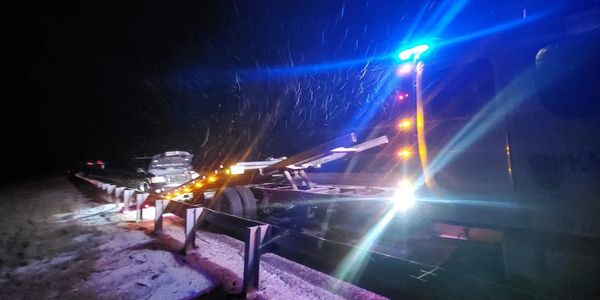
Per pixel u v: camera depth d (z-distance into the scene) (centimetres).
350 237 532
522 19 256
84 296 405
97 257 561
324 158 694
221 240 654
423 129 339
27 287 440
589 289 226
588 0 224
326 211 586
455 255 412
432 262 411
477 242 387
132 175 1645
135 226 811
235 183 815
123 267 505
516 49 258
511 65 261
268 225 405
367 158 661
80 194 1639
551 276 245
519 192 259
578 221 229
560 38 234
